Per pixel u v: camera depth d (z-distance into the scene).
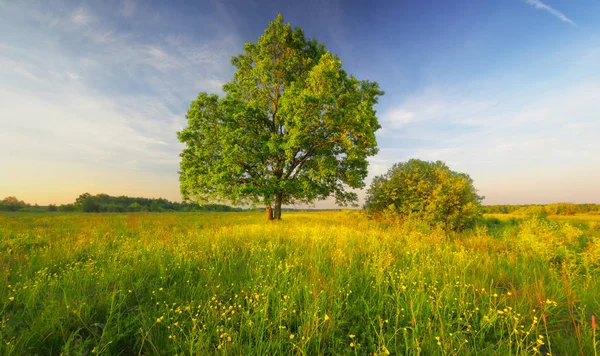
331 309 3.69
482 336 3.06
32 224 18.00
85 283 4.45
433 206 13.58
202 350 2.71
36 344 2.89
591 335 3.04
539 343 2.63
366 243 8.28
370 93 20.12
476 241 8.84
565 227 9.87
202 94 19.92
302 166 20.84
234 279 4.93
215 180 17.58
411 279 4.55
